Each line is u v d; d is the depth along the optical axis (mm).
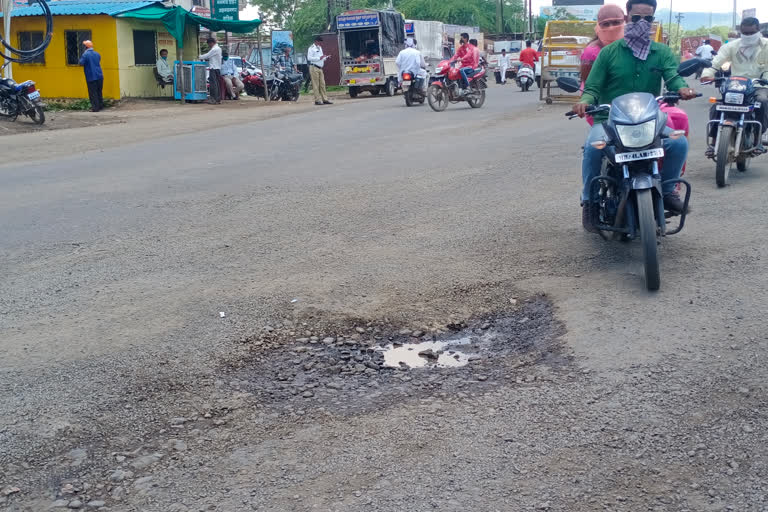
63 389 3979
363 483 3133
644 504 2928
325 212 7598
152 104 24094
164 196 8594
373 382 4082
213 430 3590
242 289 5414
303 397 3912
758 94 8227
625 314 4648
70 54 24969
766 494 2953
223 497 3070
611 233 6211
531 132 13680
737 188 7848
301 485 3135
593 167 5539
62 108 22703
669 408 3584
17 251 6477
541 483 3082
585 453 3281
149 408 3789
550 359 4207
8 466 3309
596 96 5910
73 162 11969
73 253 6375
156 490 3131
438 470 3201
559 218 7043
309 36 61531
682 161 5414
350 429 3566
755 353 4016
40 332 4723
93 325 4809
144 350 4434
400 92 32156
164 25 25203
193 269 5879
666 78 5773
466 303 5148
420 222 7121
